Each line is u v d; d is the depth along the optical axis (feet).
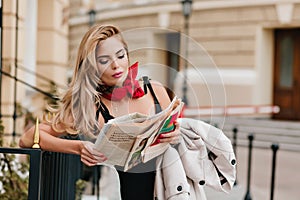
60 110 7.09
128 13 48.85
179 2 43.62
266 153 33.65
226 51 46.21
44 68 23.61
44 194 8.33
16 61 15.89
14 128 14.76
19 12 17.63
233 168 7.69
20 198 12.10
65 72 26.12
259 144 35.88
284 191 23.09
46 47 23.53
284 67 44.96
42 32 23.50
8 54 16.47
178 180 7.09
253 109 43.50
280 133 37.52
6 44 16.38
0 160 12.33
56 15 24.13
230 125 39.47
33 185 6.84
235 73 45.68
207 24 46.80
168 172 7.14
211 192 13.12
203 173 7.47
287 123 38.40
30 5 22.68
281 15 43.14
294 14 42.60
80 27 44.39
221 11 46.16
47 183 8.50
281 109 44.65
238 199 13.21
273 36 45.34
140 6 48.88
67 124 7.01
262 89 44.98
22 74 18.71
